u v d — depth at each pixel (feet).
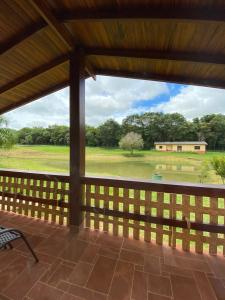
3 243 5.75
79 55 8.73
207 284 5.74
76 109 9.02
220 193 7.24
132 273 6.14
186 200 7.68
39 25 7.07
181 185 7.68
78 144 9.09
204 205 7.59
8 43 7.89
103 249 7.48
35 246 7.60
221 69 8.23
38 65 9.66
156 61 8.68
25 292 5.29
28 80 10.29
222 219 7.68
